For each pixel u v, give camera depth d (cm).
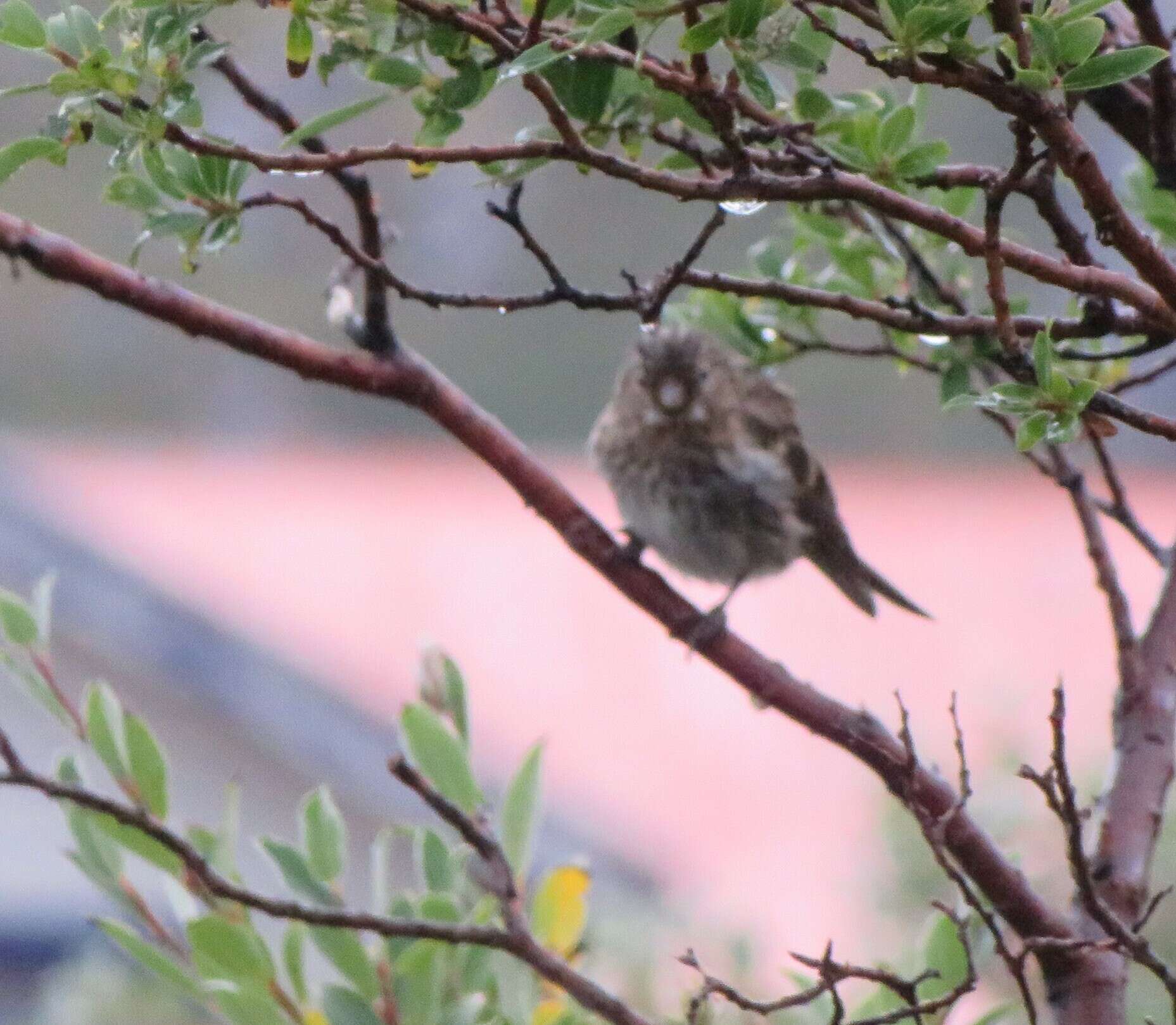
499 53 413
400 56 445
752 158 445
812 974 809
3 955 1575
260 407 2847
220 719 1730
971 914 509
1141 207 602
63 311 2786
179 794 1719
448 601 2003
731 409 988
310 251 2416
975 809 1020
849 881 1188
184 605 1730
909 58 386
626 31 457
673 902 1067
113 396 2783
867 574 1058
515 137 482
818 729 557
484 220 2316
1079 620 1959
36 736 1697
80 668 1748
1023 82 388
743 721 1916
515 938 468
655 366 970
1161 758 536
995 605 2012
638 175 424
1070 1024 495
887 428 2708
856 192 432
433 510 2211
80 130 416
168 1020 1112
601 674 1966
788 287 464
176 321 539
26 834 1616
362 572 2003
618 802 1748
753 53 400
